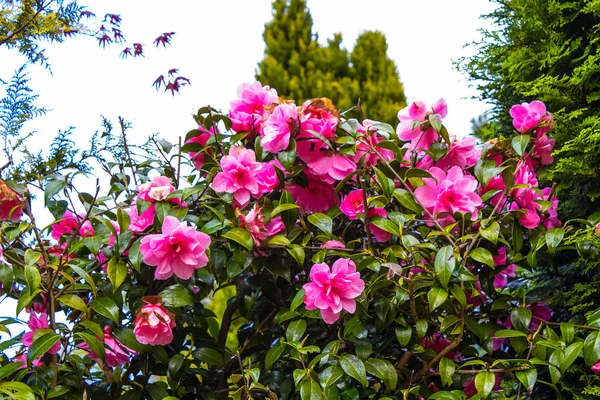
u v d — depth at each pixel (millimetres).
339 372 1548
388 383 1590
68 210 1904
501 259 1863
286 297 1843
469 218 1703
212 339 1932
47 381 1569
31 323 1669
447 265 1528
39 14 2496
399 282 1603
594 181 2143
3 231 1643
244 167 1719
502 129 2490
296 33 7148
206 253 1629
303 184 1830
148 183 1767
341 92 6512
